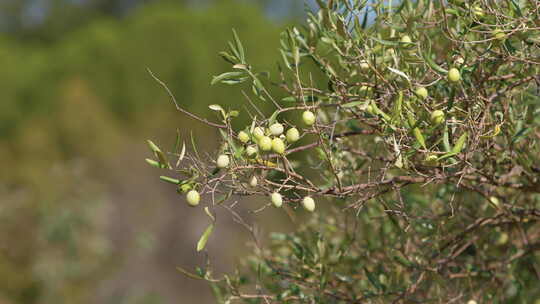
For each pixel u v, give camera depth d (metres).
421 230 2.65
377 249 2.75
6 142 11.65
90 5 26.17
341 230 2.85
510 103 2.21
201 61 14.19
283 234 2.70
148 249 8.92
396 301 2.36
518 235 2.78
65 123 11.20
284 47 2.23
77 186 8.95
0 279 7.75
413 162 2.04
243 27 15.10
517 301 2.76
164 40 14.80
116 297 8.24
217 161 1.79
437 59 2.30
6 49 17.08
